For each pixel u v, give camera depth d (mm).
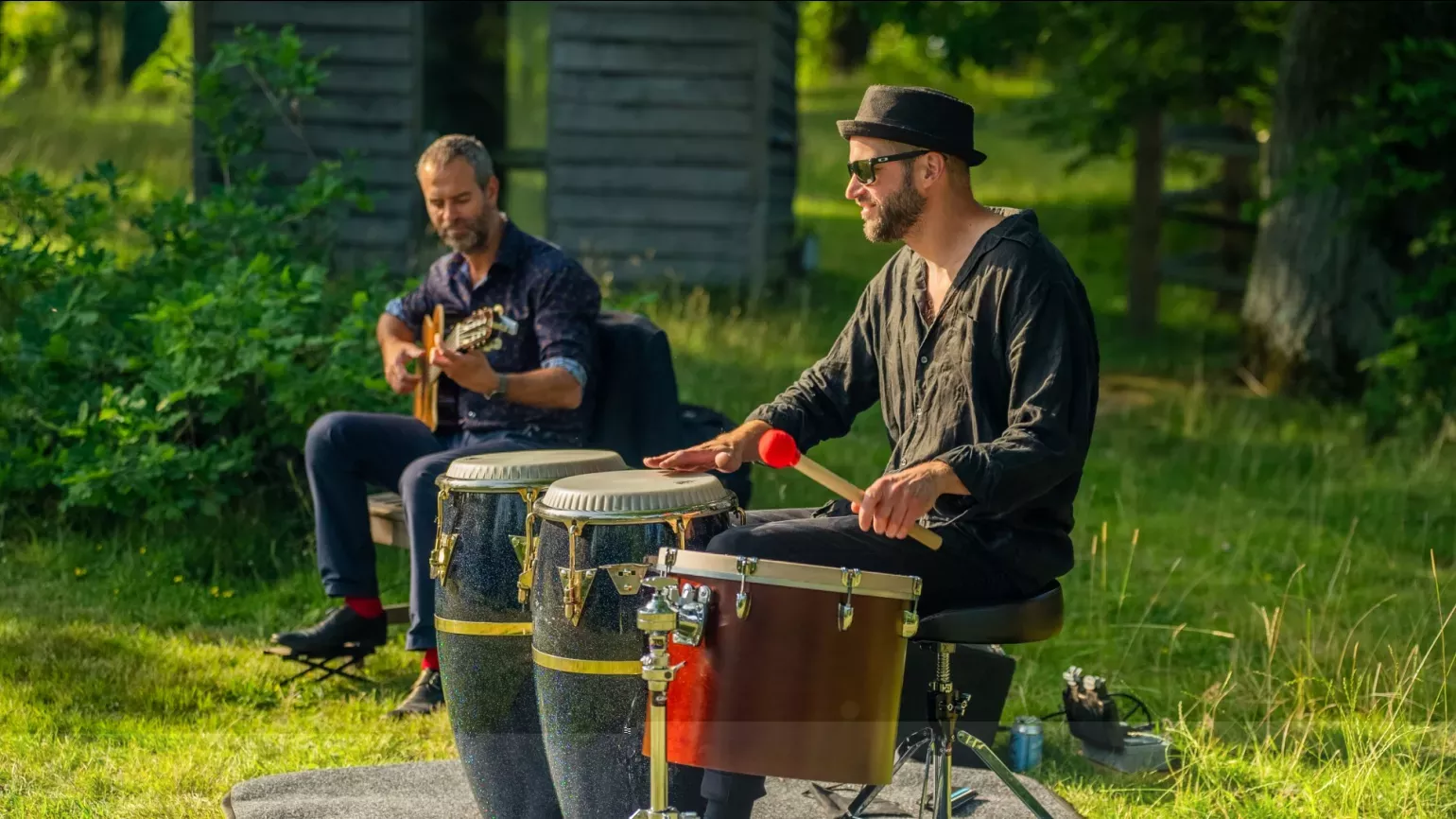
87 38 18062
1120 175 23531
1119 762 4504
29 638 5324
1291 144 10852
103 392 6543
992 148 25000
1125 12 11633
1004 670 4512
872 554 3373
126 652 5266
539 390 4980
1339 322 10719
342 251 12500
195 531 6480
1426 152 10281
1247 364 11312
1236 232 14133
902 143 3504
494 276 5242
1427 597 6230
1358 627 5840
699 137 12984
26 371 6781
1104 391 11047
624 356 5352
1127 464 8609
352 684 5121
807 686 3074
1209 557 6898
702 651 3105
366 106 12500
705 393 9281
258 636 5566
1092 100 13836
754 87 12891
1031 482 3293
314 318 7090
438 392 5230
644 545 3311
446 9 12977
